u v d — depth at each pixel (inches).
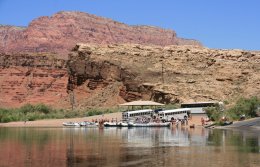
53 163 1787.6
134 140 2751.0
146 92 6747.1
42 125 5059.1
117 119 5167.3
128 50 7559.1
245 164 1729.8
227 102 6092.5
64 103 7465.6
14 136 3137.3
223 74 7199.8
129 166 1702.8
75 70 7628.0
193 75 7111.2
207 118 4687.5
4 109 6525.6
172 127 4340.6
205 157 1914.4
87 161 1830.7
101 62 7416.3
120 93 6998.0
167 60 7352.4
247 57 7608.3
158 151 2142.0
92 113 5944.9
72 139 2854.3
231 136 2942.9
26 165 1748.3
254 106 4584.2
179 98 6446.9
